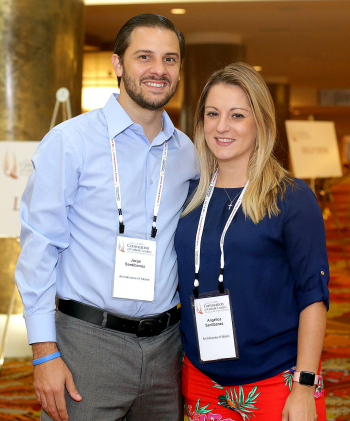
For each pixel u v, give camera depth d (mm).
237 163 1909
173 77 1932
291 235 1734
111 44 10430
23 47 4332
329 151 7707
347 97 18547
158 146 2012
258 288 1764
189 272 1881
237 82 1833
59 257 1912
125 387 1863
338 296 6203
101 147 1876
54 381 1774
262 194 1777
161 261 1908
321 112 21938
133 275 1848
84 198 1852
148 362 1877
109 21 9156
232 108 1835
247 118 1844
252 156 1885
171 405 1978
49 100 4441
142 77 1876
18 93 4344
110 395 1853
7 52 4312
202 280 1841
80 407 1830
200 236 1863
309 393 1688
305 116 22938
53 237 1830
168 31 1899
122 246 1846
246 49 12070
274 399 1746
